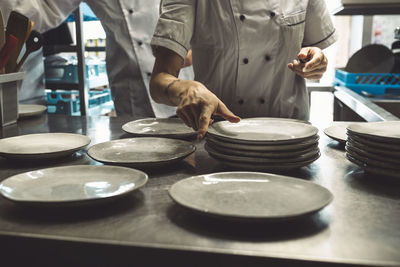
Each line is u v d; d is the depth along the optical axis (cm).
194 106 90
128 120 147
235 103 156
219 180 72
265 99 155
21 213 63
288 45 146
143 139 104
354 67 262
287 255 49
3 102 136
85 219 61
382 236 55
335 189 75
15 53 142
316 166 90
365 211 64
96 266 54
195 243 53
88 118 153
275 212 58
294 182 69
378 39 326
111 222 60
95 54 308
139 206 66
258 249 51
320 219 61
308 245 52
